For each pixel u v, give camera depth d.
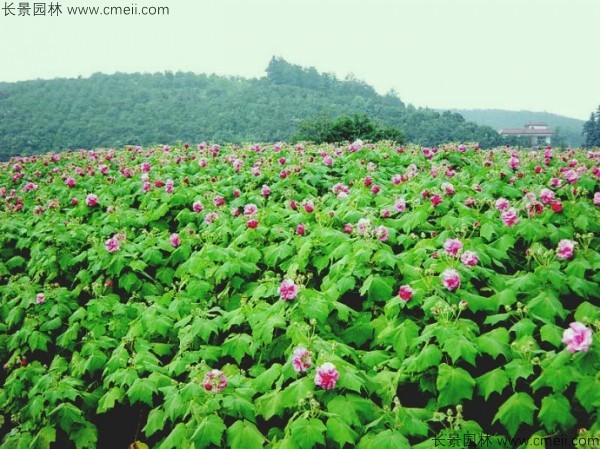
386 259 3.79
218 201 5.85
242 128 115.06
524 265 4.19
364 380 2.89
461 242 3.80
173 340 4.15
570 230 4.32
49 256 5.64
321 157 8.51
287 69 172.25
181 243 5.30
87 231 5.98
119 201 6.96
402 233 4.86
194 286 4.45
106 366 3.83
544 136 140.50
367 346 3.69
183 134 107.19
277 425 3.04
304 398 2.72
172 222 6.49
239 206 6.30
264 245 5.04
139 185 7.48
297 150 9.17
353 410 2.65
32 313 4.91
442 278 3.35
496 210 4.88
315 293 3.66
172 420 3.10
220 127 114.00
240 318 3.76
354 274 3.84
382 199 5.51
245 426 2.77
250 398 3.04
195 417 2.90
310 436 2.51
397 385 3.01
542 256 3.70
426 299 3.29
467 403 2.91
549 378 2.58
